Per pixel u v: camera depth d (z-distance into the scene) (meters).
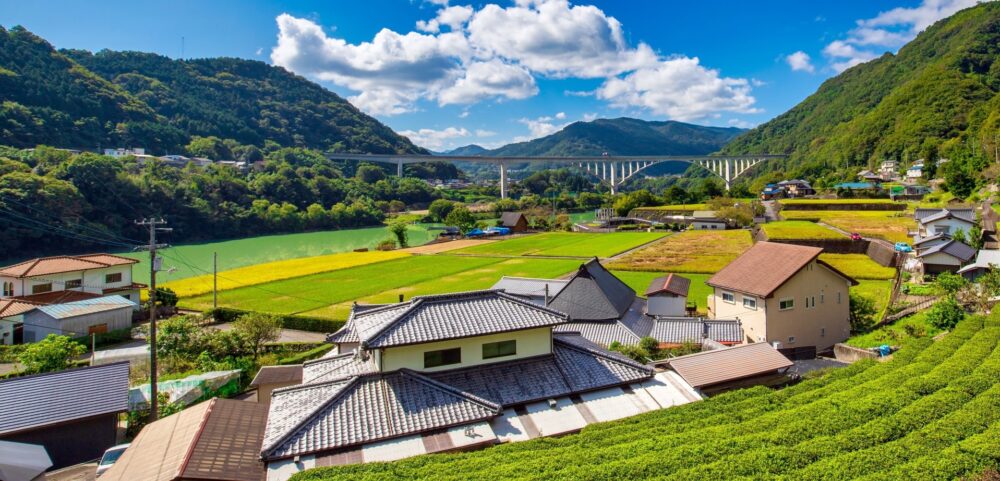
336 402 17.62
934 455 13.66
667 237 104.50
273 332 37.41
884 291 46.84
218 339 35.19
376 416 17.23
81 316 43.16
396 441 16.58
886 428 15.62
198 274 77.69
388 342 18.53
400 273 73.00
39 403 22.55
